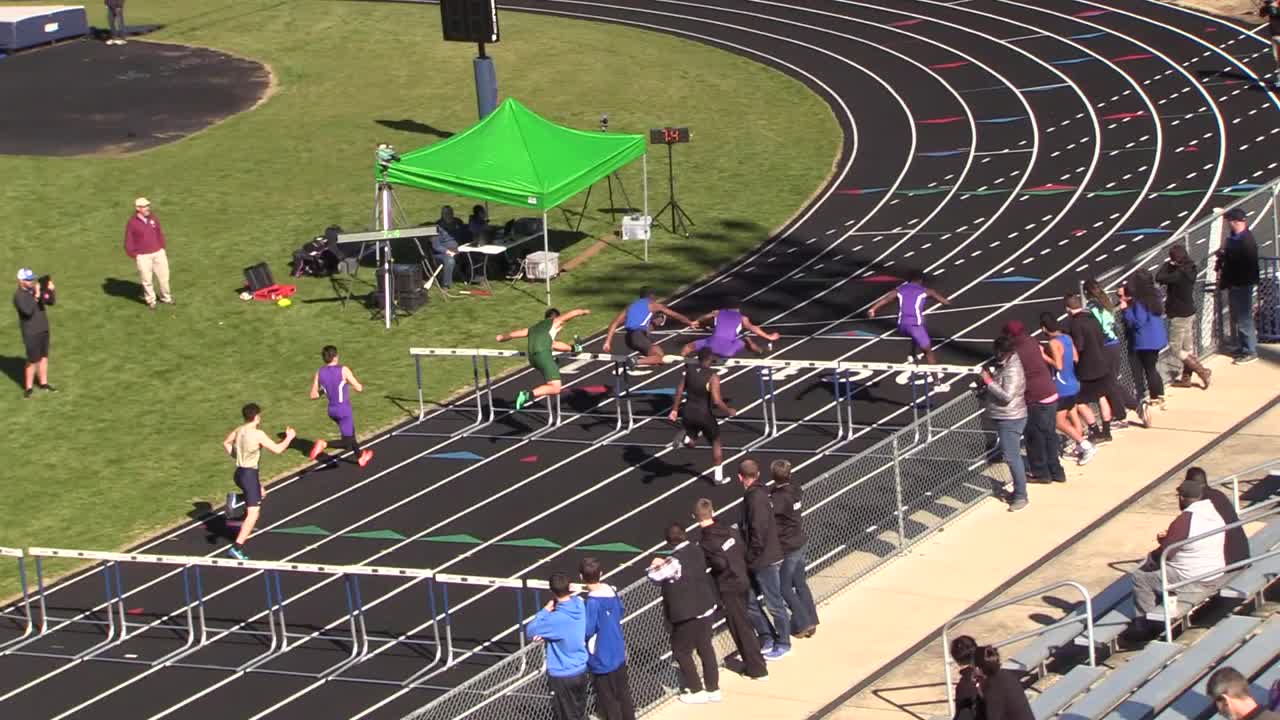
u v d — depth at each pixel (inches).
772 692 800.9
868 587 907.4
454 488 1196.5
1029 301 1498.5
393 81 2454.5
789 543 836.0
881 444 928.9
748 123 2242.9
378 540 1120.8
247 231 1827.0
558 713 750.5
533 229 1775.3
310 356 1504.7
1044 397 996.6
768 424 1243.8
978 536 954.1
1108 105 2161.7
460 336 1535.4
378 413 1365.7
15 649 1021.2
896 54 2554.1
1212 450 1037.8
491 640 964.0
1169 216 1708.9
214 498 1238.9
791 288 1616.6
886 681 800.3
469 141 1688.0
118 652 1002.7
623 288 1648.6
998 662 632.4
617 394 1259.2
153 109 2299.5
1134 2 2716.5
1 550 1034.7
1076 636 766.5
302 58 2583.7
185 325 1581.0
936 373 1272.1
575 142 1704.0
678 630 788.6
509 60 2588.6
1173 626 778.8
